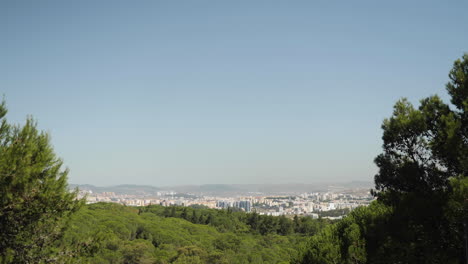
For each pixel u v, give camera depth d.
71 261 10.59
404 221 11.52
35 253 10.38
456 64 11.33
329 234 16.27
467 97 10.71
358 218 15.73
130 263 52.34
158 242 64.75
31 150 9.81
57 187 10.24
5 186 8.94
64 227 10.84
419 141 11.82
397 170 12.09
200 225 83.62
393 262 11.43
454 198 9.46
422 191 11.65
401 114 12.26
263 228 90.19
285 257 61.59
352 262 13.38
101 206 86.81
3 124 10.06
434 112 11.70
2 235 9.60
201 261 56.47
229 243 69.38
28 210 9.60
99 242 11.48
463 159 9.97
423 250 10.97
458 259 10.30
